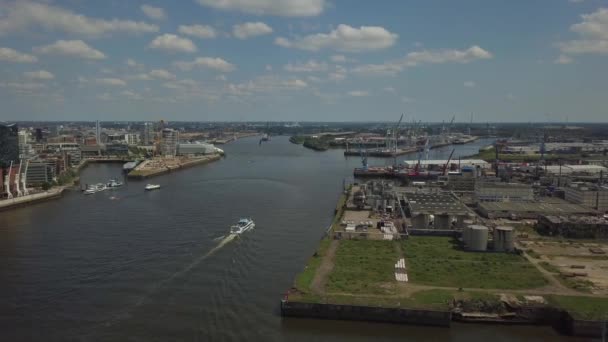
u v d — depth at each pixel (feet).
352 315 410.93
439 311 399.65
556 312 404.77
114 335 376.48
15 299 446.19
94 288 471.62
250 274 513.86
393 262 530.27
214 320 404.57
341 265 518.37
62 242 641.81
